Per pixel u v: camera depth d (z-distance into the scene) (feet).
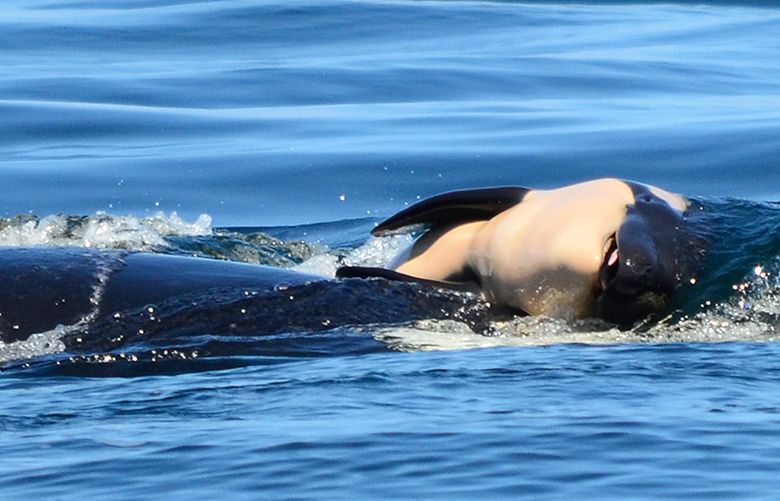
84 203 185.16
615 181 122.31
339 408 86.17
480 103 236.22
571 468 72.49
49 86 243.81
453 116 225.76
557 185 189.78
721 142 205.36
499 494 68.95
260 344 110.22
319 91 244.83
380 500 68.64
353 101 238.07
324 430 80.28
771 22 338.34
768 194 185.57
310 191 189.78
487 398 87.81
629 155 200.64
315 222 179.32
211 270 119.65
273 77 254.68
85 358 107.65
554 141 207.51
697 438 77.20
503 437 77.82
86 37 297.33
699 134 209.77
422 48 291.99
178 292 115.65
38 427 84.43
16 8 344.90
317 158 200.54
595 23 335.06
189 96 239.30
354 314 115.34
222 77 254.47
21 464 75.87
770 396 87.15
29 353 108.99
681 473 71.31
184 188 190.49
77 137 213.25
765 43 306.14
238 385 93.86
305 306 115.44
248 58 277.44
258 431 80.69
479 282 121.19
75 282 115.24
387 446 76.64
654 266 114.73
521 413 83.35
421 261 123.75
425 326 115.34
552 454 74.79
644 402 85.92
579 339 113.91
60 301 113.39
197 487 71.15
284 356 107.96
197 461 75.15
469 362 99.45
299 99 239.30
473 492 69.36
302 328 113.50
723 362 97.19
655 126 215.92
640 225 117.19
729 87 252.83
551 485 70.03
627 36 314.76
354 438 78.23
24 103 230.07
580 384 91.15
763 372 94.07
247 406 87.92
